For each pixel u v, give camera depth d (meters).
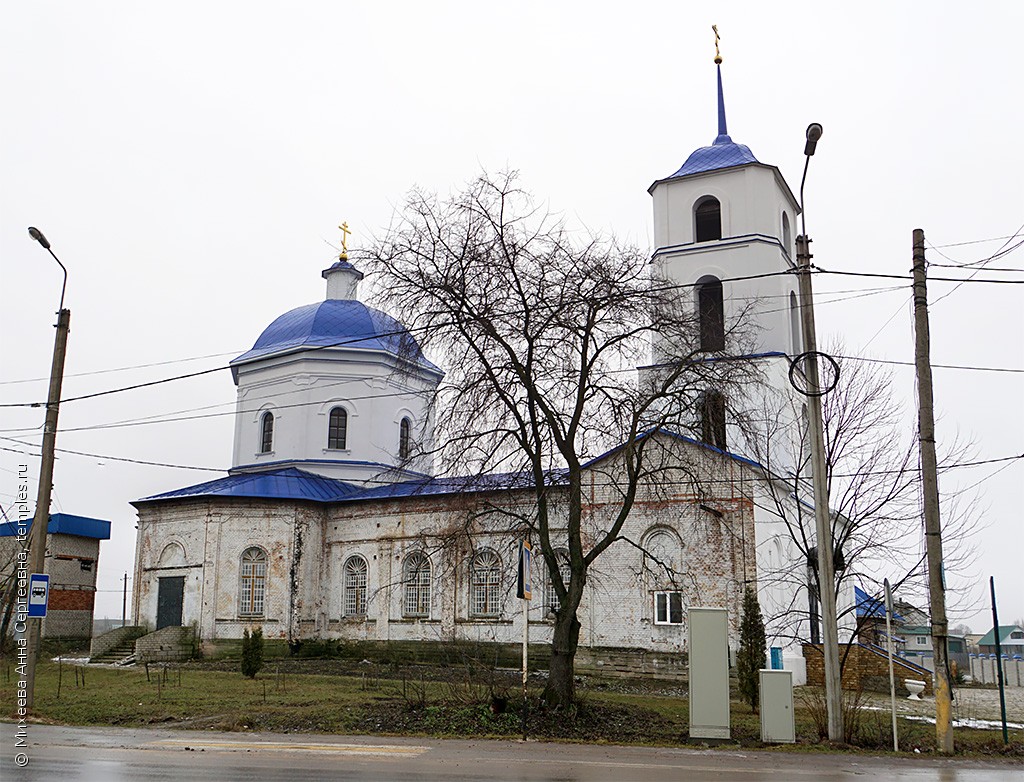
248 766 13.98
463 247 20.61
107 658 38.97
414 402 46.69
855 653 32.12
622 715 20.36
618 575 32.97
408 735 18.52
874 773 14.42
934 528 18.44
